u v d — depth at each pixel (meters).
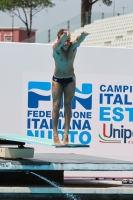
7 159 13.84
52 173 14.41
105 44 44.31
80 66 18.39
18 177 14.45
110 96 18.56
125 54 18.61
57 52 13.09
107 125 18.53
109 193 13.66
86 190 13.59
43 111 18.28
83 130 18.39
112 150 18.53
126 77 18.62
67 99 13.29
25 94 18.19
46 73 18.28
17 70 18.16
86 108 18.42
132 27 41.69
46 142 13.37
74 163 13.43
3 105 18.11
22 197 13.59
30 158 14.31
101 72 18.50
